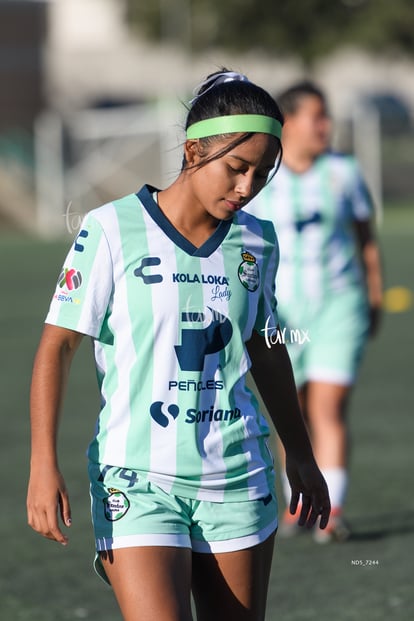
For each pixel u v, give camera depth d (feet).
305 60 416.87
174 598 31.60
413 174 354.13
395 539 61.67
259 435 34.37
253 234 34.71
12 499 70.44
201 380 33.35
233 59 439.63
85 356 125.90
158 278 33.09
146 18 458.91
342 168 63.52
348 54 474.90
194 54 449.89
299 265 62.64
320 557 59.06
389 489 71.10
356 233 65.57
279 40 414.21
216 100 32.65
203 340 33.35
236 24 419.13
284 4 411.34
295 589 53.98
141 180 280.51
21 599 53.26
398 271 184.03
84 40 590.96
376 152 298.76
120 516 32.73
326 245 62.64
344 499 62.28
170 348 33.06
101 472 33.35
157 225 33.47
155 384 33.04
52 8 491.31
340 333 62.54
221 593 33.86
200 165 32.91
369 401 96.99
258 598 34.22
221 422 33.63
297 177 62.90
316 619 49.80
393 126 473.26
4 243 249.55
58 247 235.40
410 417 90.58
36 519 31.78
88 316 32.94
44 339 33.22
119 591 32.30
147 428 33.04
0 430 88.84
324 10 411.34
